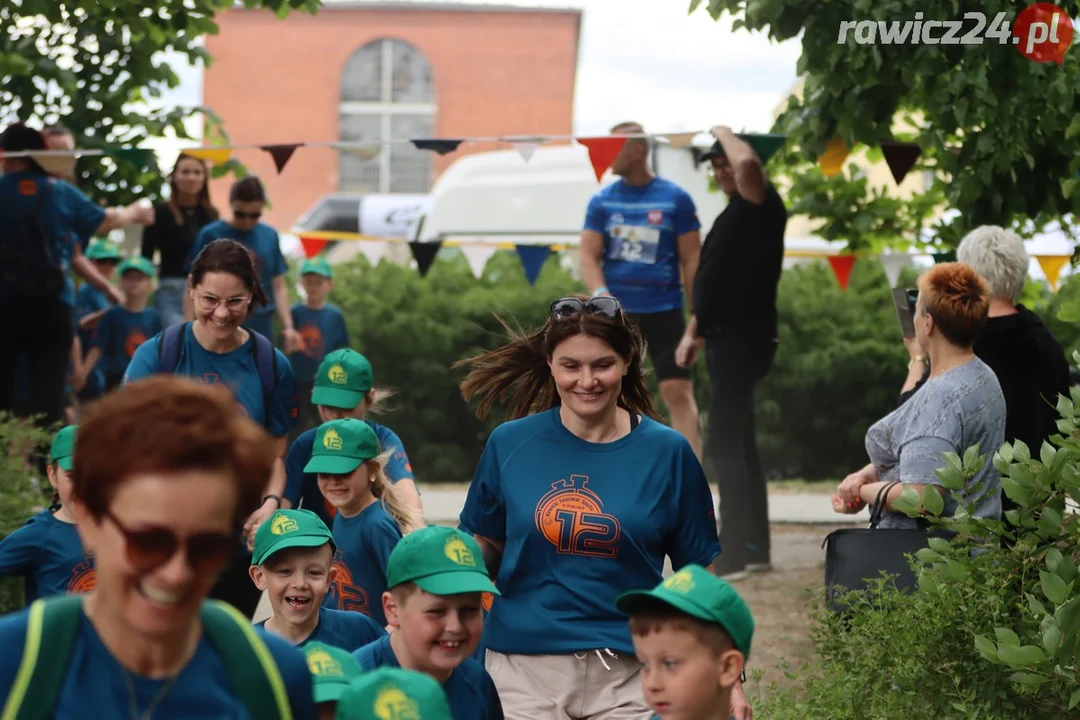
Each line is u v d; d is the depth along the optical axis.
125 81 13.04
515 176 19.56
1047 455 5.12
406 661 4.25
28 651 2.36
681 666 3.47
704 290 10.42
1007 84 8.66
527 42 39.75
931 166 10.80
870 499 6.23
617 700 4.87
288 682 2.54
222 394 2.39
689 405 10.84
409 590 4.11
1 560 6.29
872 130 9.34
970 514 5.33
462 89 39.84
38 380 11.09
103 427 2.29
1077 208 9.52
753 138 10.05
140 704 2.40
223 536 2.30
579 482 4.95
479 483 5.13
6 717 2.33
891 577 5.65
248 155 39.69
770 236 10.37
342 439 6.34
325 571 5.35
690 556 5.03
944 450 5.93
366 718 2.74
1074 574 4.94
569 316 4.94
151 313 13.45
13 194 10.85
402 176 39.97
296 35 39.66
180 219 12.09
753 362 10.54
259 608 9.73
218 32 12.91
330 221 24.95
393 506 6.50
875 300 16.94
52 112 12.95
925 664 5.22
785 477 16.95
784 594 10.11
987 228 6.93
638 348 5.20
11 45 12.66
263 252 11.59
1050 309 12.29
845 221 12.17
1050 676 4.82
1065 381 6.83
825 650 5.67
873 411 16.80
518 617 4.96
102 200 13.09
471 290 17.64
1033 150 9.20
